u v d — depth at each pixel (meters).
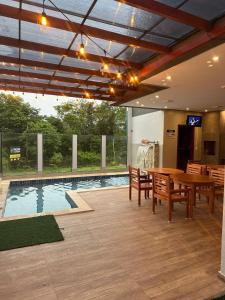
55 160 10.55
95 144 11.51
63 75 5.58
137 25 3.35
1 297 2.18
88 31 3.26
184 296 2.21
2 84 6.30
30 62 4.62
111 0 2.77
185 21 2.89
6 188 7.31
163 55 4.20
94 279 2.46
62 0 2.82
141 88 6.30
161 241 3.39
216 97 7.23
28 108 14.73
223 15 2.96
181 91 6.40
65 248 3.13
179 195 4.61
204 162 10.66
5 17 3.16
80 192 6.34
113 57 4.51
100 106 16.06
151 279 2.47
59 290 2.28
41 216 4.32
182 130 10.91
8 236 3.44
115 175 10.52
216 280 2.47
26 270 2.61
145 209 4.88
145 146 11.05
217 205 5.27
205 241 3.41
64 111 15.80
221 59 3.89
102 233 3.64
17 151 9.72
